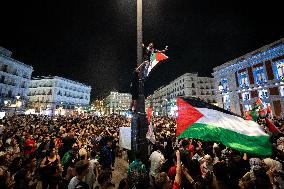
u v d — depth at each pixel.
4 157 5.81
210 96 69.88
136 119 6.29
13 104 49.19
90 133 12.96
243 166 5.04
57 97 73.44
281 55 32.97
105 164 8.33
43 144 8.59
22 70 55.81
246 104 39.56
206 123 3.15
